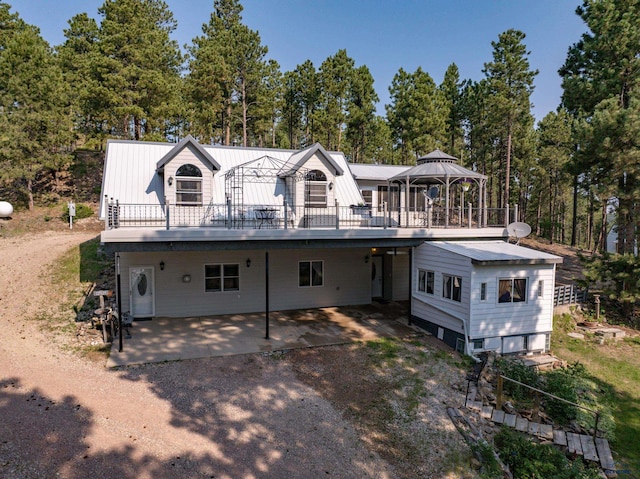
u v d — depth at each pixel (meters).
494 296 12.07
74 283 15.78
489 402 9.32
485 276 11.92
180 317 14.32
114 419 7.45
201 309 14.60
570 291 15.85
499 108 28.03
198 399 8.47
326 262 16.27
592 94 16.75
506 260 11.77
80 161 31.02
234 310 15.03
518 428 8.48
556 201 37.28
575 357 12.76
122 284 13.74
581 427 8.95
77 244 20.09
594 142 14.48
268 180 16.20
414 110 32.50
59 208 25.42
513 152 33.00
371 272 17.28
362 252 16.84
